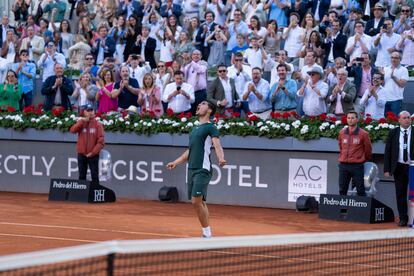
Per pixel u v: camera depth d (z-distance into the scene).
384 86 30.98
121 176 32.19
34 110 34.12
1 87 35.94
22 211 26.92
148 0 40.56
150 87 32.91
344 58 34.53
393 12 36.34
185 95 32.19
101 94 33.56
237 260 16.34
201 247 10.30
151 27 39.62
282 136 29.00
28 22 41.59
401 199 24.62
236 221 25.14
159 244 9.80
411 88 33.62
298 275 15.10
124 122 31.80
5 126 34.16
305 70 33.03
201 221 20.00
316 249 18.02
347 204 25.61
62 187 30.41
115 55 39.97
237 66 32.78
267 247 18.17
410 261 16.89
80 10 41.69
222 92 31.98
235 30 36.44
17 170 34.25
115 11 42.50
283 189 29.27
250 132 29.56
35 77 39.53
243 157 29.97
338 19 35.09
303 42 35.75
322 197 26.22
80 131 30.17
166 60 38.06
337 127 28.09
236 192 30.16
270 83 34.09
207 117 19.92
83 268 13.55
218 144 19.58
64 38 41.84
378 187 27.48
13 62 41.31
